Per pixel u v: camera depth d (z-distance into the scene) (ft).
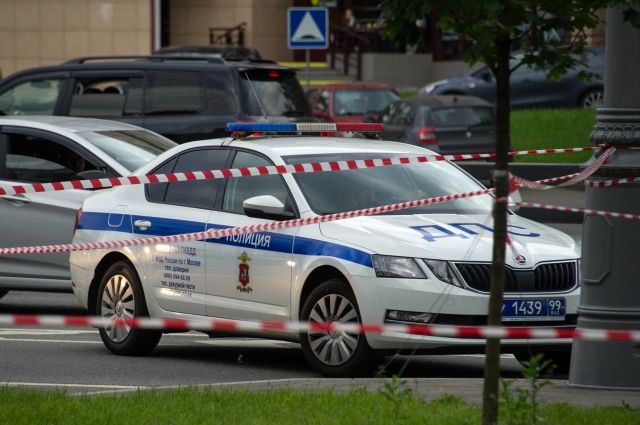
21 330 121.08
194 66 169.68
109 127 135.44
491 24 57.72
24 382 91.81
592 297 81.41
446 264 87.86
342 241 90.84
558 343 89.81
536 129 275.59
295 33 233.35
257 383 83.05
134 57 173.78
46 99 174.70
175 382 92.58
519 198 195.52
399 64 400.88
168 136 168.55
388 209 93.20
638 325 80.38
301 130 106.73
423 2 59.52
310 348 92.48
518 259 89.61
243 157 101.55
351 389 77.82
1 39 401.49
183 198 103.76
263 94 169.89
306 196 95.81
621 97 80.53
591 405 73.72
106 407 72.84
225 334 101.50
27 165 129.59
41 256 126.21
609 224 80.69
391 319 87.86
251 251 96.53
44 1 400.06
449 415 68.28
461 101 265.75
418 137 262.26
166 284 102.89
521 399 65.51
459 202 98.99
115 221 107.34
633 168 80.23
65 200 125.18
